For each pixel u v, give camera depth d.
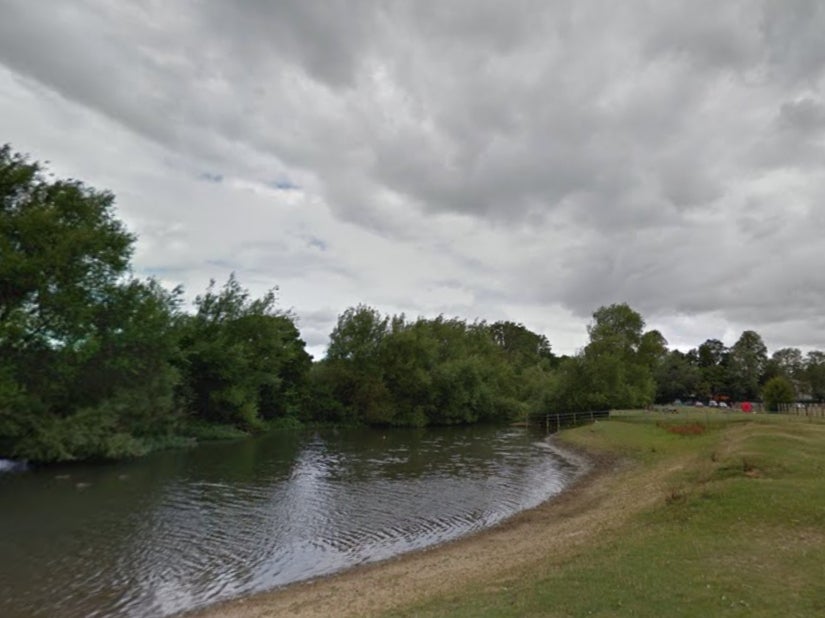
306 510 26.34
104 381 41.97
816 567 12.12
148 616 14.61
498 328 171.12
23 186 36.84
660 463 35.50
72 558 18.98
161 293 49.59
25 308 35.88
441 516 25.70
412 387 83.94
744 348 150.00
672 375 136.12
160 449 47.62
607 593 11.45
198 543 20.95
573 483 34.44
